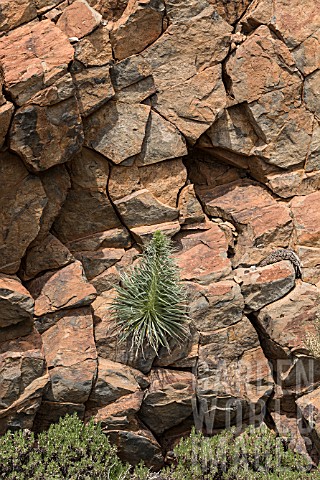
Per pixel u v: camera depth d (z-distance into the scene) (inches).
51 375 278.4
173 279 294.5
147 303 291.9
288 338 299.3
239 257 319.9
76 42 292.8
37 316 285.6
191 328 297.9
